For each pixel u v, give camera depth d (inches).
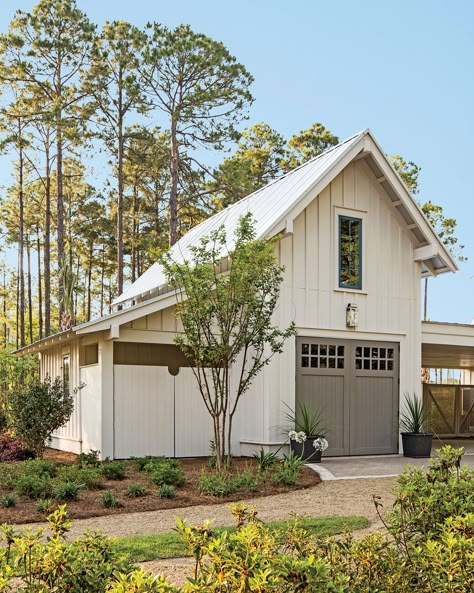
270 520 327.6
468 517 156.9
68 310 1184.2
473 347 711.1
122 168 1381.6
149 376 553.9
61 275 1221.1
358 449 595.8
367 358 610.5
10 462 544.7
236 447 571.8
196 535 136.9
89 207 1579.7
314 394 576.4
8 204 1572.3
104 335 535.8
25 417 548.4
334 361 591.2
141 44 1192.8
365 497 397.4
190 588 119.3
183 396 567.2
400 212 641.0
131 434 542.6
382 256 628.4
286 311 566.9
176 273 465.7
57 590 133.8
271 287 472.4
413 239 650.2
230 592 119.7
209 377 579.2
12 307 1796.3
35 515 341.7
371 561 153.3
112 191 1565.0
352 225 615.8
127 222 1560.0
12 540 145.3
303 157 1562.5
